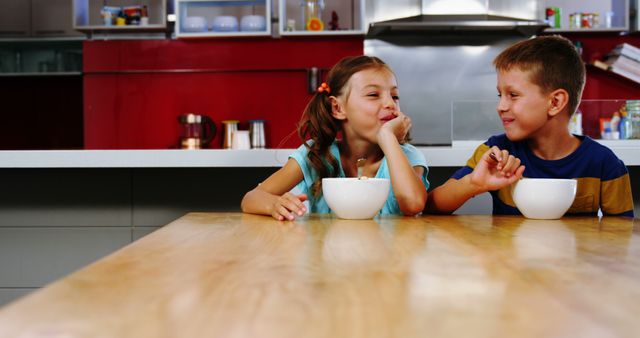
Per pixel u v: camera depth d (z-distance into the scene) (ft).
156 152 5.46
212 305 1.15
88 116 13.25
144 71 13.12
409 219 3.12
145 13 12.92
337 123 4.58
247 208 3.47
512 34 12.87
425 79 13.01
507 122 3.83
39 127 15.11
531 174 3.99
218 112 13.20
